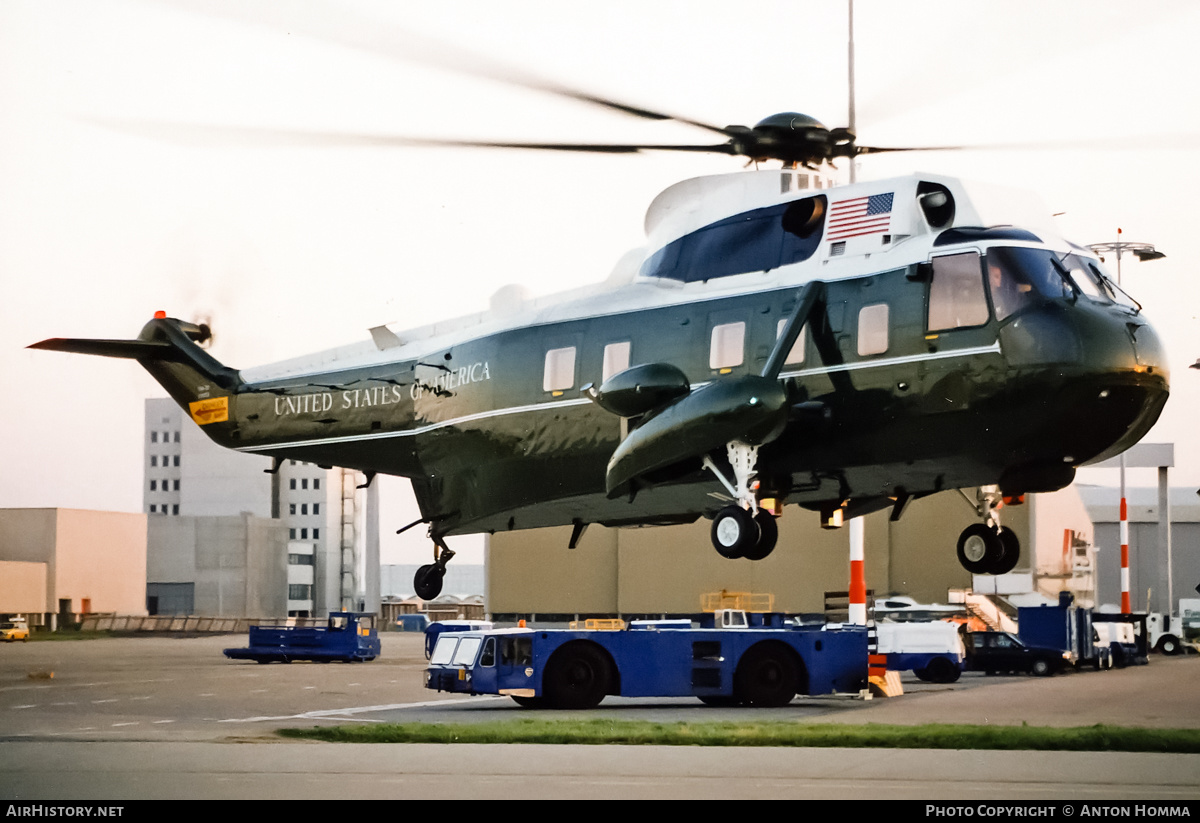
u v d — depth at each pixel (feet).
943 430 62.54
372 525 216.33
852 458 65.87
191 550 488.85
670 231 72.74
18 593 339.57
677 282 71.15
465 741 62.34
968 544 74.28
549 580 244.83
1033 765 52.37
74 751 57.31
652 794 44.16
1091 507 375.25
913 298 62.85
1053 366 59.72
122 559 388.16
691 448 64.34
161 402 582.35
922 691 114.11
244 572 492.54
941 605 195.62
